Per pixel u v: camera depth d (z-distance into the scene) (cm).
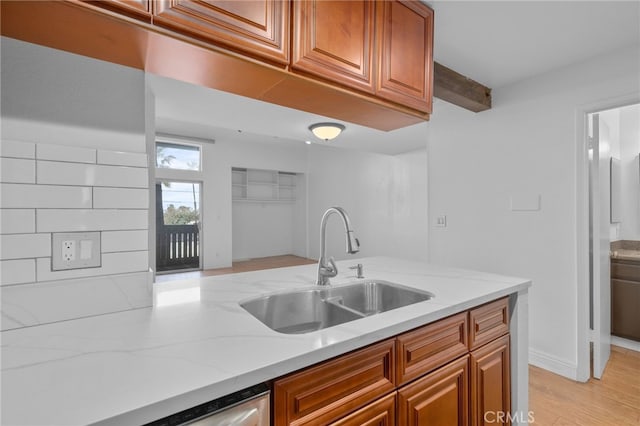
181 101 291
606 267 244
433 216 313
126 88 106
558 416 184
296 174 852
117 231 101
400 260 218
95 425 51
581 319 218
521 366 148
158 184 634
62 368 67
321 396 81
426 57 152
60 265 92
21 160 87
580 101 216
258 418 69
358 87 127
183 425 61
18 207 86
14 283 86
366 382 90
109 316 98
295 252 851
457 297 123
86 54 96
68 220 93
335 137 414
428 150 317
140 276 105
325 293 144
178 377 64
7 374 64
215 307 109
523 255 247
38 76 92
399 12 141
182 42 90
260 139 699
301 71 113
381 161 603
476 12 163
